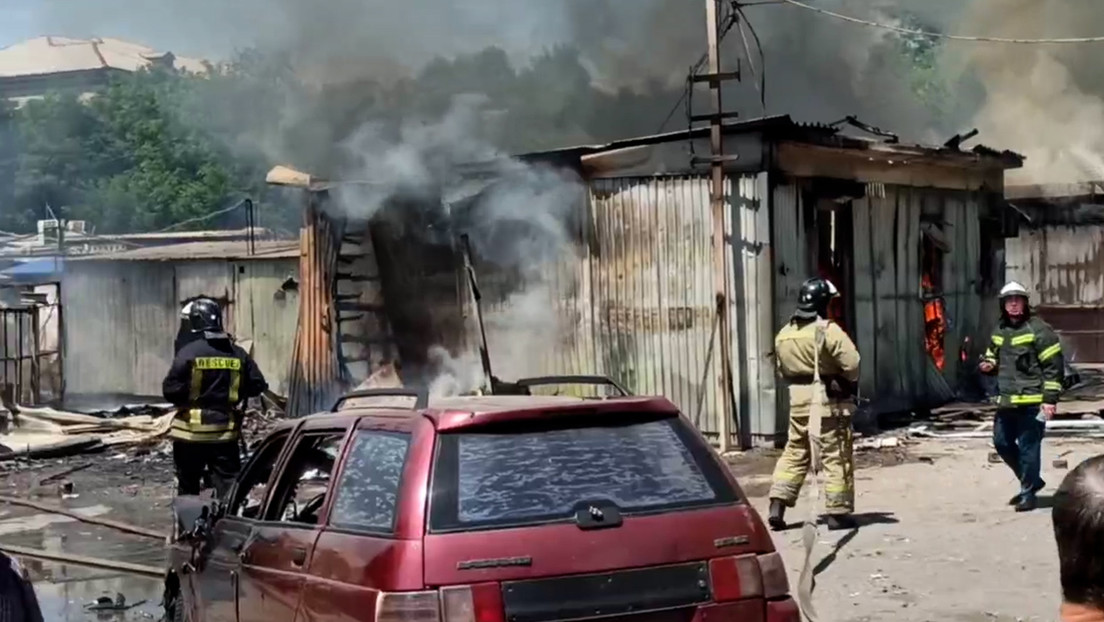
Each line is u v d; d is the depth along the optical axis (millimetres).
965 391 18172
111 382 22984
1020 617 6992
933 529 9242
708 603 4711
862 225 15875
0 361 22109
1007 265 24344
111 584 9312
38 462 16078
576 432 4922
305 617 4910
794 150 14320
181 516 6293
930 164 17188
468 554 4504
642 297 14867
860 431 15156
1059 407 15867
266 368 21359
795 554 8695
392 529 4617
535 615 4500
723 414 14086
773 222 14023
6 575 3125
